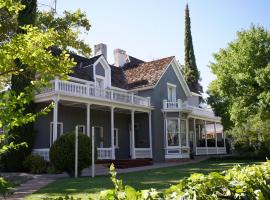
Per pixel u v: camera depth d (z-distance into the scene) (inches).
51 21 981.8
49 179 576.4
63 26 991.0
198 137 1535.4
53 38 222.4
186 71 1897.1
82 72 1020.5
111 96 951.0
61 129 926.4
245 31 1079.6
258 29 1050.1
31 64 202.5
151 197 108.2
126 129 1169.4
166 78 1224.2
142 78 1198.3
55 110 780.6
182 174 588.1
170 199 111.3
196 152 1336.1
